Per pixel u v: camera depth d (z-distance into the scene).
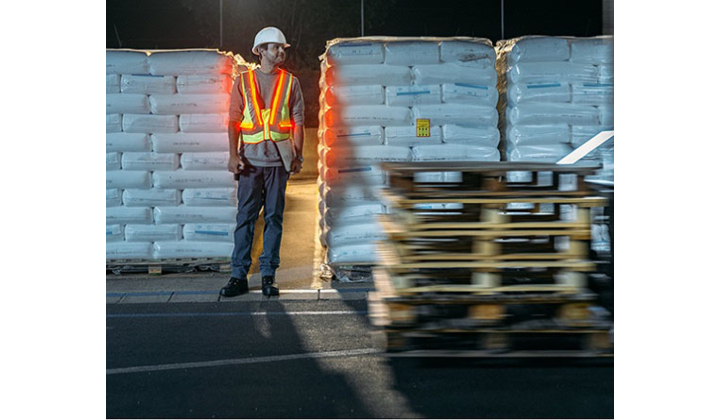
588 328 5.91
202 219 9.43
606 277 7.25
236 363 6.36
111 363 6.39
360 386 5.79
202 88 9.25
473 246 5.89
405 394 5.61
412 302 5.86
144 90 9.23
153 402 5.52
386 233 5.99
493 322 5.91
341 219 9.14
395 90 9.14
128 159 9.30
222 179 9.36
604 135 8.70
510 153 9.34
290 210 13.38
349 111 9.10
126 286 9.08
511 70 9.32
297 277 9.49
